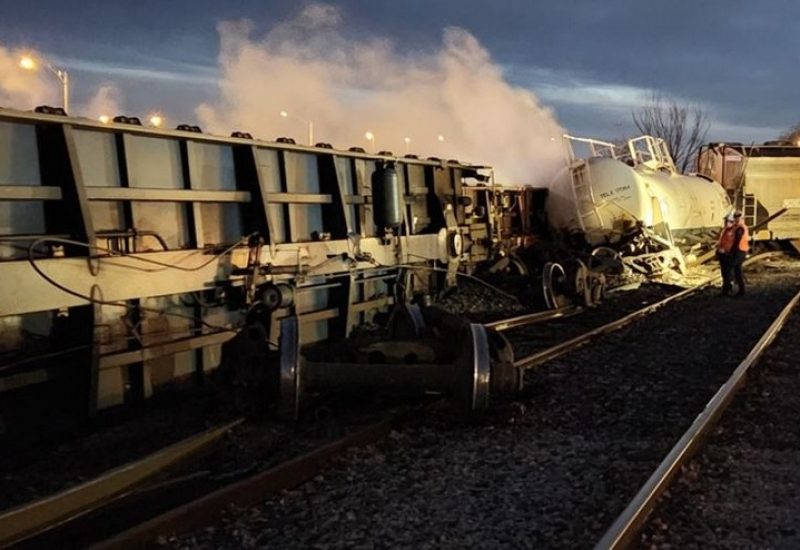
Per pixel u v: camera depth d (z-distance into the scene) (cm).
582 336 1207
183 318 879
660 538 493
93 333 743
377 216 1199
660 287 2014
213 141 929
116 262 770
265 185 1036
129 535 475
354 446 682
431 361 817
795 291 1972
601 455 669
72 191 748
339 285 1149
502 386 797
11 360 704
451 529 520
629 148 2423
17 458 674
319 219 1159
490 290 1681
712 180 2973
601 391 898
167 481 604
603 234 2030
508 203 1975
